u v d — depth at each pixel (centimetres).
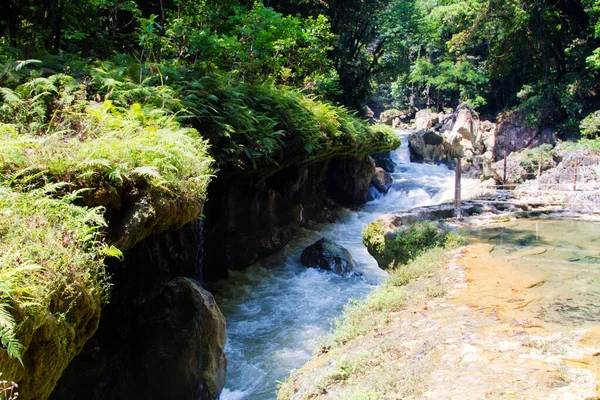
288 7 1752
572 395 303
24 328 249
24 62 562
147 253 581
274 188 1196
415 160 2656
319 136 1025
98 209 371
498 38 2441
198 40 996
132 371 517
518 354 370
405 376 354
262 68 1233
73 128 510
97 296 333
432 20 2598
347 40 2202
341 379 390
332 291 932
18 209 317
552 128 2311
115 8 1288
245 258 1003
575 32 2420
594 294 526
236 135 791
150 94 656
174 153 481
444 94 3728
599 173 1417
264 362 667
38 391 278
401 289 596
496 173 1875
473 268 642
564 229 924
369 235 824
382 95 4478
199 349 535
